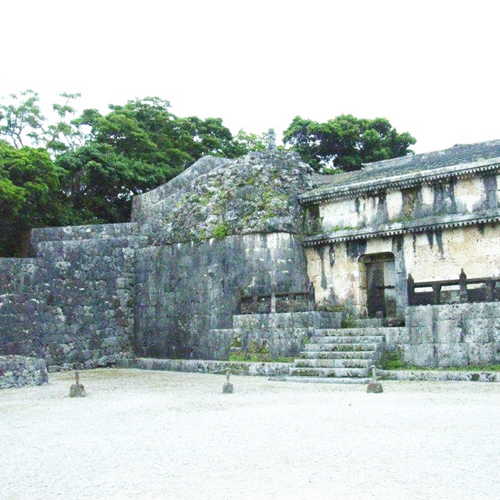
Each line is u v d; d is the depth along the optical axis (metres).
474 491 6.81
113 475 7.91
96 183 36.62
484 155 25.67
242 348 24.08
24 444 10.09
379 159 48.66
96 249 29.50
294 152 30.44
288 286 26.38
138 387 18.98
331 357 20.73
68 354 27.73
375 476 7.51
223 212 27.83
